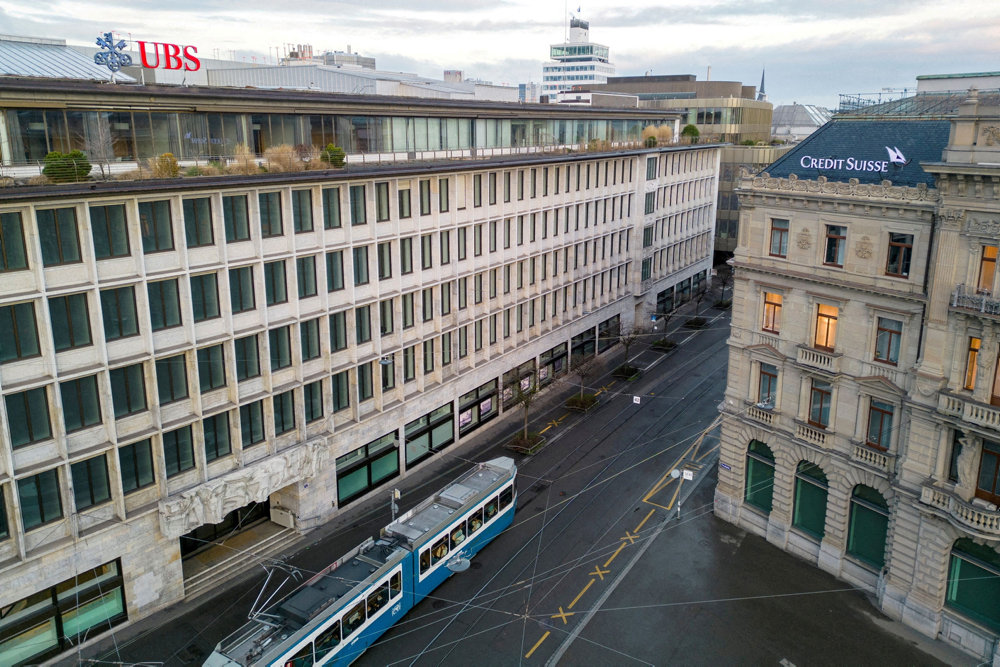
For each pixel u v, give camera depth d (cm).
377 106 4353
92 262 2909
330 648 2919
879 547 3566
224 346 3469
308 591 3000
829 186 3434
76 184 2792
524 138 5750
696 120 10875
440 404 4881
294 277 3669
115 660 3088
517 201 5350
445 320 4831
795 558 3884
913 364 3241
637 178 7131
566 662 3145
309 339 3884
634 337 6844
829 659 3167
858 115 3775
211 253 3347
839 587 3638
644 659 3164
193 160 3522
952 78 4012
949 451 3152
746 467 4122
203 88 3497
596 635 3309
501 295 5331
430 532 3466
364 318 4172
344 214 3875
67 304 2919
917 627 3331
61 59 3753
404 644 3234
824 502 3775
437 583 3575
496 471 4116
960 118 2892
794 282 3641
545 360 6125
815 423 3706
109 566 3209
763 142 10888
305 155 3894
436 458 4959
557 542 4019
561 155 5647
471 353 5106
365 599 3088
